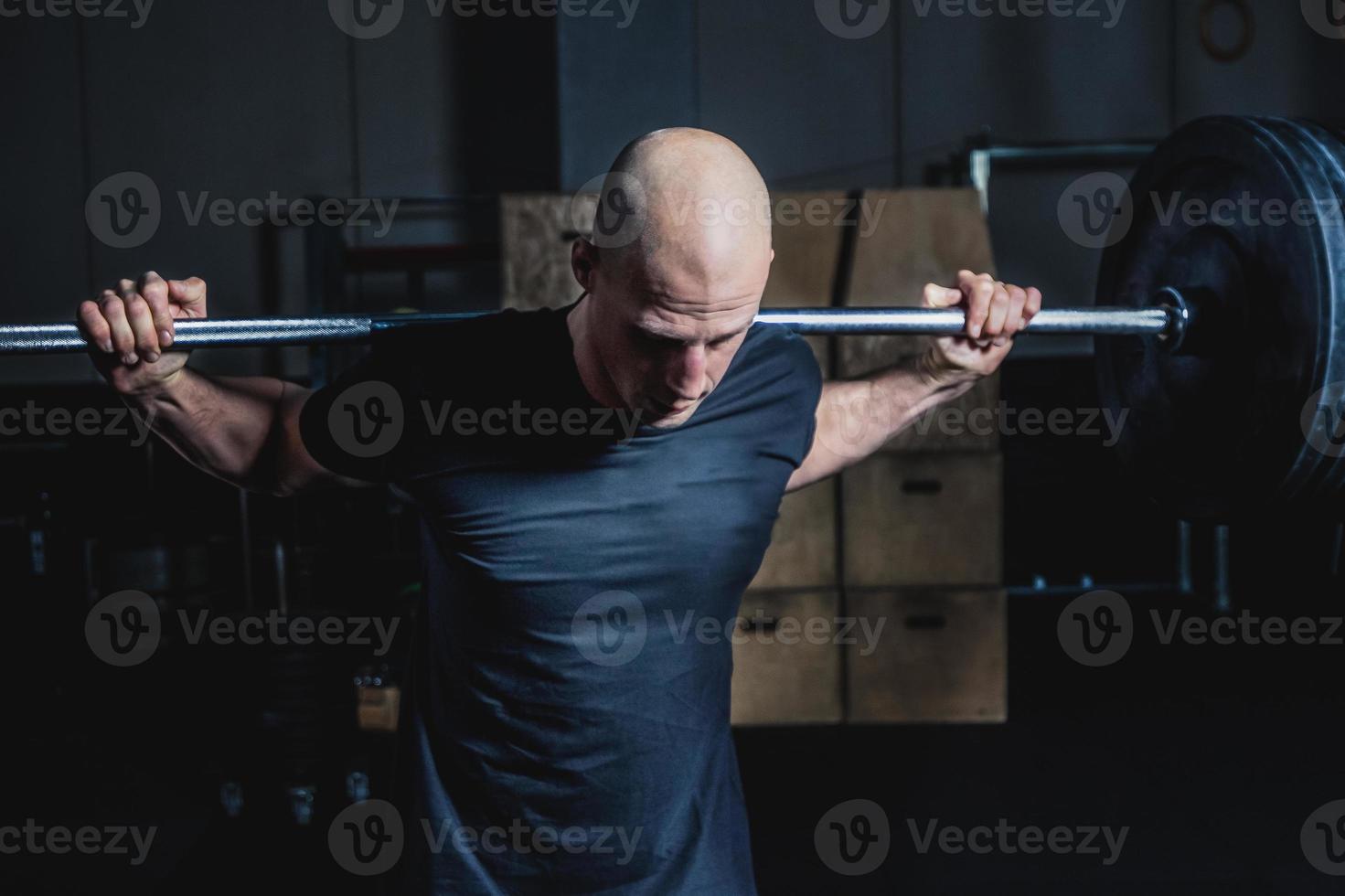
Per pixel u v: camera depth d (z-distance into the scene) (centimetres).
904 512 340
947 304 135
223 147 475
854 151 477
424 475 118
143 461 444
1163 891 233
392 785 131
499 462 117
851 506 340
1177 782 294
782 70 474
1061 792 289
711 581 121
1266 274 138
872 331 131
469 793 124
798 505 341
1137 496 467
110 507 445
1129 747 321
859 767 308
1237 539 476
